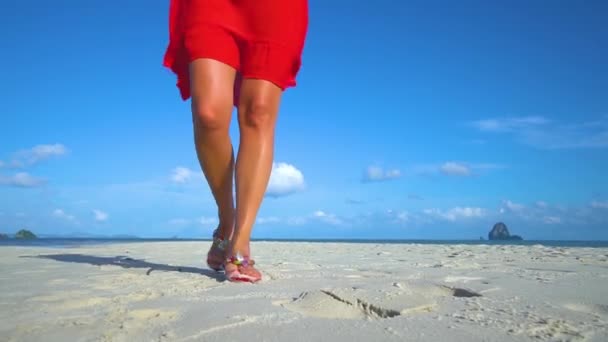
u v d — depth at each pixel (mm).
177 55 2756
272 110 2672
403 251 6863
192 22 2545
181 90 2852
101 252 6117
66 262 4035
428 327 1460
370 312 1778
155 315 1689
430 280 2682
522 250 7000
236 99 2873
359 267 3621
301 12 2740
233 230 2699
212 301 1954
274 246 9516
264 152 2658
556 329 1436
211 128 2576
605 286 2330
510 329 1434
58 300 2008
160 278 2744
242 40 2596
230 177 2824
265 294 2137
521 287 2279
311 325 1492
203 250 7039
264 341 1323
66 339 1393
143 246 9297
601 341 1327
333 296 1941
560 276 2871
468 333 1395
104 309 1813
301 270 3312
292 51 2674
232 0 2576
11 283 2566
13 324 1574
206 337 1369
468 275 2965
